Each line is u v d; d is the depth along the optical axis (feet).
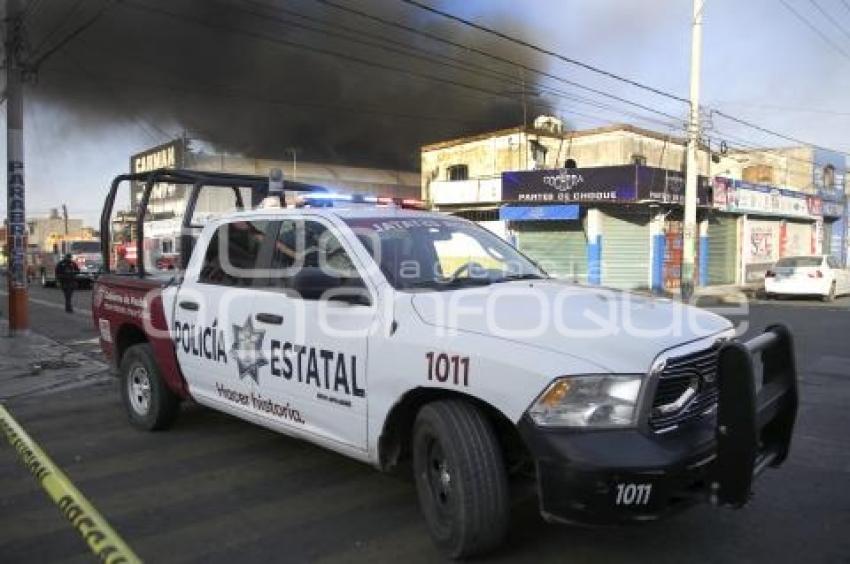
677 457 11.30
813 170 134.41
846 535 14.23
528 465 12.89
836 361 33.60
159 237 23.91
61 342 43.62
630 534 14.23
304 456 19.34
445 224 17.15
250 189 24.97
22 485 17.49
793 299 79.15
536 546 13.69
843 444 20.26
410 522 15.01
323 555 13.57
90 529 12.87
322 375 15.29
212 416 23.49
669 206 91.30
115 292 23.03
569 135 103.30
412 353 13.39
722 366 11.42
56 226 329.52
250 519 15.29
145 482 17.63
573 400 11.43
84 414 24.75
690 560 13.17
